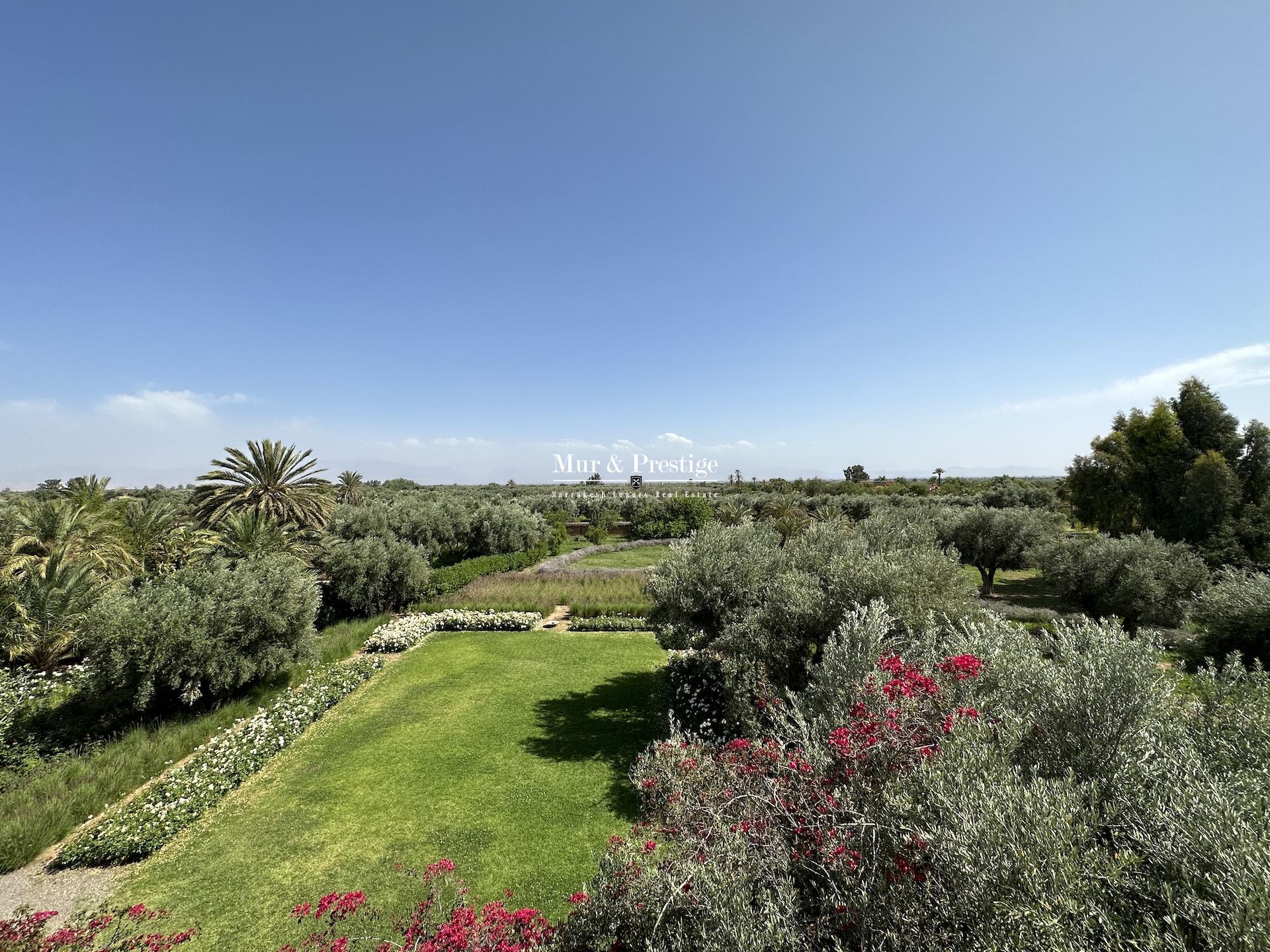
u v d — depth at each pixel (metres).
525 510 33.53
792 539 11.54
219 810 6.81
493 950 3.24
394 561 17.58
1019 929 2.14
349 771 7.77
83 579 12.44
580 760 7.99
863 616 6.61
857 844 2.89
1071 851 2.41
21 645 11.05
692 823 3.36
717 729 8.45
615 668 12.37
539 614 17.22
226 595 10.05
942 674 4.44
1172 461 19.64
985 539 19.70
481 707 10.12
